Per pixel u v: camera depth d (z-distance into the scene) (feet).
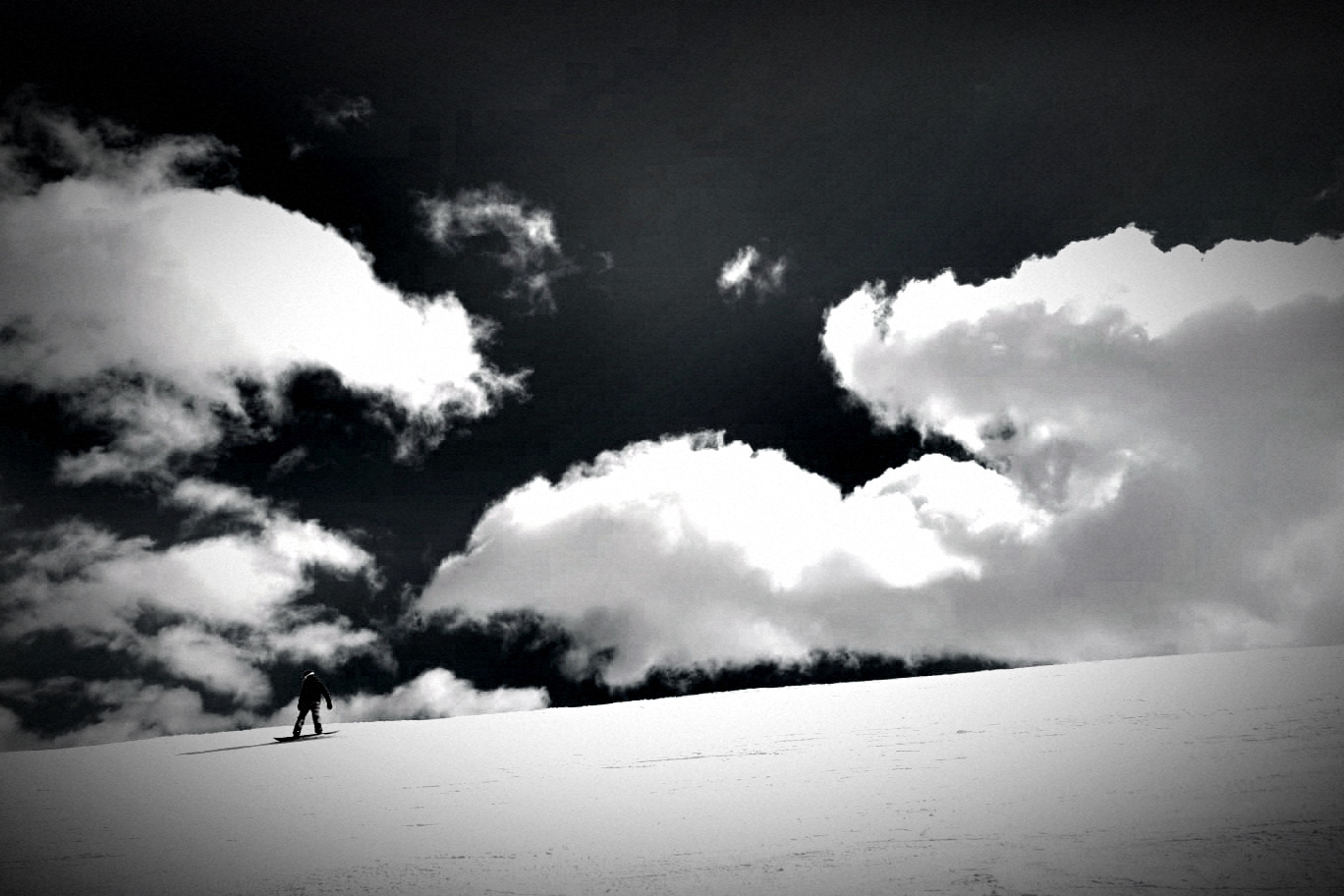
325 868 19.85
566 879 17.52
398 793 28.12
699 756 30.45
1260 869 14.90
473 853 20.03
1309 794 18.94
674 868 17.63
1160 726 28.35
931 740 29.86
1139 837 17.01
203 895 18.60
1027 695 40.88
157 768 38.73
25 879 20.75
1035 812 19.31
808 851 17.97
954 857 16.78
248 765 37.42
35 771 40.78
